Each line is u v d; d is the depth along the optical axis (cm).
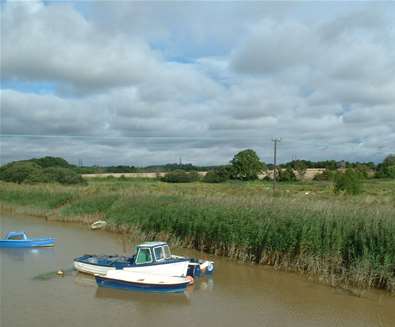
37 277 2033
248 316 1504
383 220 1925
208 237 2531
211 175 10106
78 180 7844
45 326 1416
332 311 1545
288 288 1814
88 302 1656
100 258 2138
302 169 11206
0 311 1558
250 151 10969
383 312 1527
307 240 2027
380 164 12256
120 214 3516
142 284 1750
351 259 1889
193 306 1611
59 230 3519
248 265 2205
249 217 2383
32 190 5356
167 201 3397
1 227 3725
